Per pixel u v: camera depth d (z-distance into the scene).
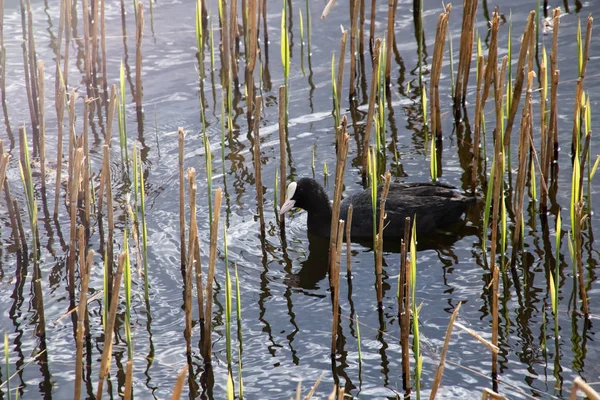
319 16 20.11
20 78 18.03
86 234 12.48
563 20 18.25
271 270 11.39
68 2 15.87
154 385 9.02
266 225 12.62
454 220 12.17
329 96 16.84
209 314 9.02
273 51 18.94
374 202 9.96
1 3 16.05
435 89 14.09
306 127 15.64
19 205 13.59
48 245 12.27
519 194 10.62
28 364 9.50
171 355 9.55
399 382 8.73
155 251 11.90
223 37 15.98
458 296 10.24
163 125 16.09
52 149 15.34
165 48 19.27
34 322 10.34
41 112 13.28
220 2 16.78
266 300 10.61
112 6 21.25
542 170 12.27
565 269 10.56
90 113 16.69
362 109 16.17
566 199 12.26
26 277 11.41
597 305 9.71
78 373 7.44
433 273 10.88
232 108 16.59
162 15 20.78
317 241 12.27
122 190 13.83
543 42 17.39
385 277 10.95
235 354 9.48
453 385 8.56
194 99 17.06
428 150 14.36
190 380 9.07
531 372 8.63
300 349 9.50
